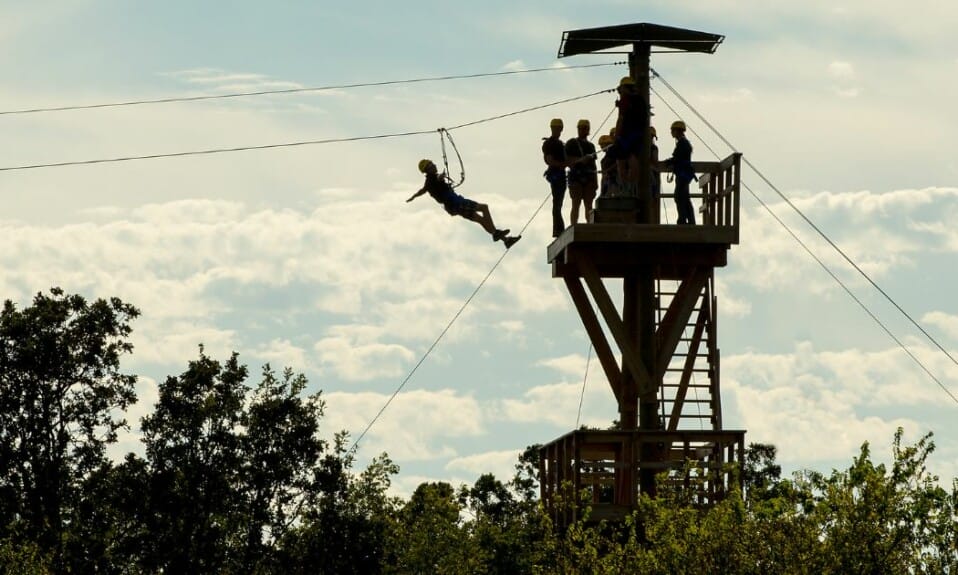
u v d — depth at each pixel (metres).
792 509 25.67
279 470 54.28
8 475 61.50
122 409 65.12
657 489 32.00
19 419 62.75
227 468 54.75
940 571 24.45
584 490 30.89
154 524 53.56
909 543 24.67
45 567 50.53
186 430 55.09
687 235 34.38
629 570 28.05
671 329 35.41
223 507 54.06
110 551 53.94
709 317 36.59
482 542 54.59
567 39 35.34
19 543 54.34
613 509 33.38
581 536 29.70
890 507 24.66
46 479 61.56
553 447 37.44
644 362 35.28
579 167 36.00
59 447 62.81
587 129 36.31
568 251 35.03
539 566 30.94
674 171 35.38
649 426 35.12
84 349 64.38
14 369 62.94
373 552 54.28
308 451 55.38
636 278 36.16
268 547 54.12
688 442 33.50
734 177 34.56
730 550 26.09
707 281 36.03
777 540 25.47
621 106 34.84
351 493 55.31
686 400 36.66
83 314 65.25
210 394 56.12
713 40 35.22
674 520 27.36
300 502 55.19
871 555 24.59
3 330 63.47
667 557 26.97
